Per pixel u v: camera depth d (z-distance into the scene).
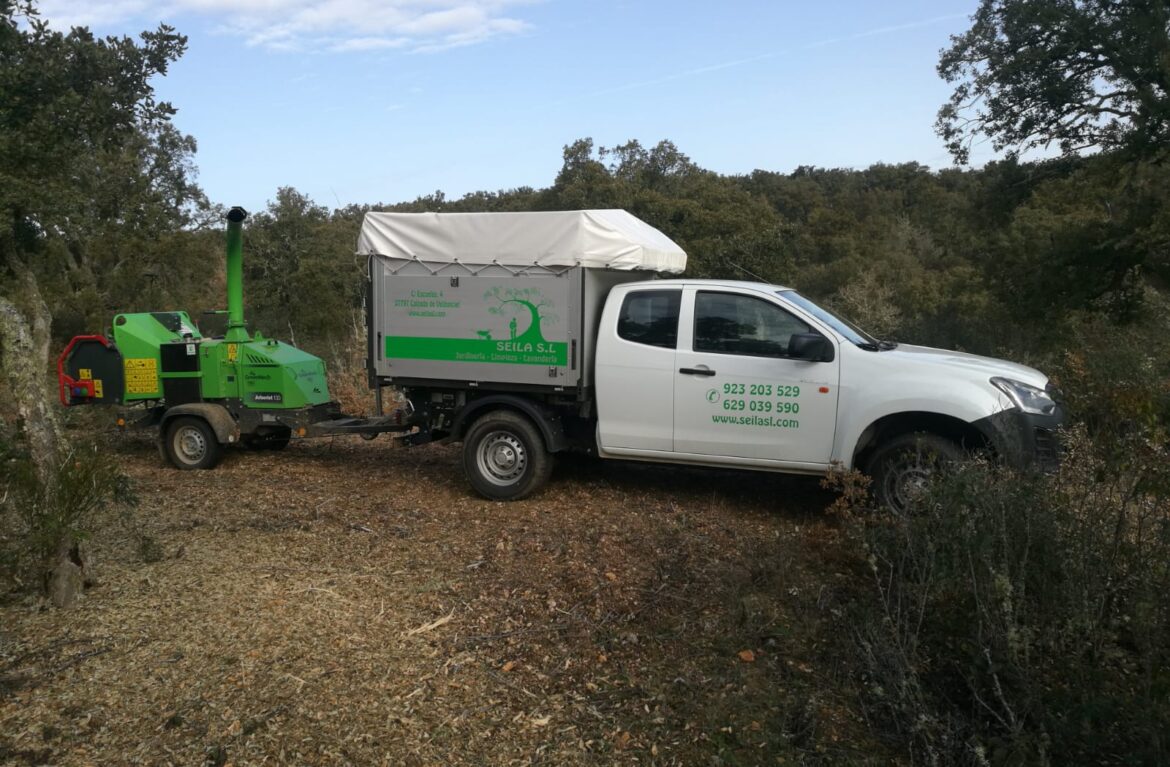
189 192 29.64
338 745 3.51
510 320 7.20
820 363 6.41
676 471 8.35
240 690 3.89
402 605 4.93
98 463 4.93
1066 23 15.97
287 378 8.63
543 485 7.42
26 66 8.86
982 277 19.61
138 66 9.73
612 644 4.39
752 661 4.17
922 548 4.18
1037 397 5.91
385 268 7.57
